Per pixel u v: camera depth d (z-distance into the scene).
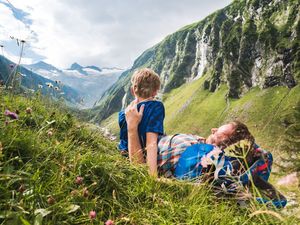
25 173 0.67
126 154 1.26
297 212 0.66
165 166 1.11
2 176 0.64
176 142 1.14
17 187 0.67
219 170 0.97
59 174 0.74
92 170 0.83
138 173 0.94
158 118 1.17
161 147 1.16
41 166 0.75
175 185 0.94
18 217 0.55
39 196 0.63
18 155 0.77
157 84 1.24
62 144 0.91
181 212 0.78
